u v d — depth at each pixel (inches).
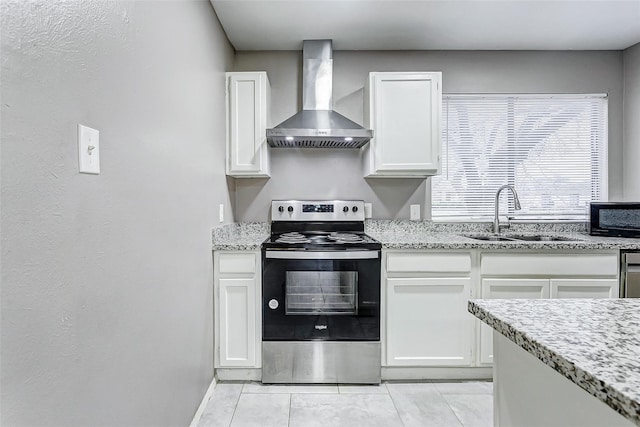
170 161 60.3
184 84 67.5
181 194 65.6
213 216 88.7
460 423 73.7
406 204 116.2
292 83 115.1
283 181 115.5
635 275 89.0
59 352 32.6
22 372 28.3
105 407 40.3
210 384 85.6
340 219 113.0
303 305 90.3
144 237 50.3
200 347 77.5
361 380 89.2
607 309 33.5
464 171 117.5
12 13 27.4
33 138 29.5
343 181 115.9
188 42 69.9
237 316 89.3
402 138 101.4
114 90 42.3
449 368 92.1
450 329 90.3
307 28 100.4
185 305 67.7
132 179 46.8
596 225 108.8
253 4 87.6
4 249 26.7
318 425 72.9
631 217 101.4
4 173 26.7
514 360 33.0
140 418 48.9
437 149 101.3
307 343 88.8
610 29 102.3
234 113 100.3
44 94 30.7
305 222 113.1
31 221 29.3
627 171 115.6
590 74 116.8
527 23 98.6
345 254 87.9
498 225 111.2
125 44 45.0
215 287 89.0
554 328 28.2
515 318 30.8
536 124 117.7
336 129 97.7
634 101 113.0
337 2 87.9
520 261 89.7
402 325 90.2
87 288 36.8
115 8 42.5
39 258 30.2
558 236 108.1
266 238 104.0
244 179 115.0
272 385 89.2
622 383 19.1
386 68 115.6
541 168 117.4
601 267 89.1
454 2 88.2
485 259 89.8
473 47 113.6
